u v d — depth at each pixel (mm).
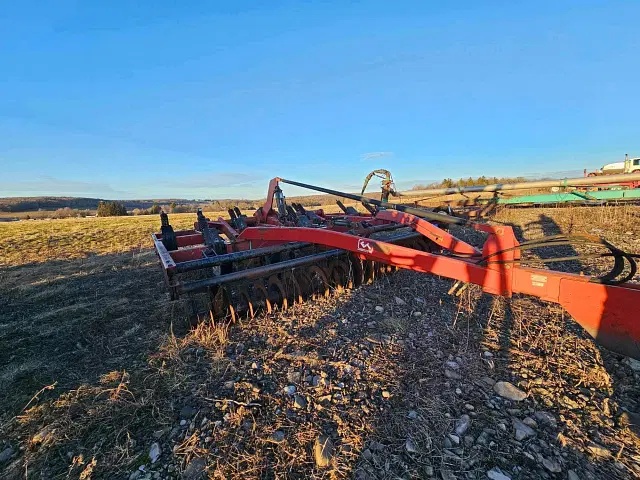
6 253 9500
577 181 3586
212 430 2016
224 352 2916
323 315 3613
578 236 2012
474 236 9164
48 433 2061
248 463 1775
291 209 5621
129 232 14625
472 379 2443
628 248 6484
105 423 2133
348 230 4902
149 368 2756
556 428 1966
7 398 2488
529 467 1710
